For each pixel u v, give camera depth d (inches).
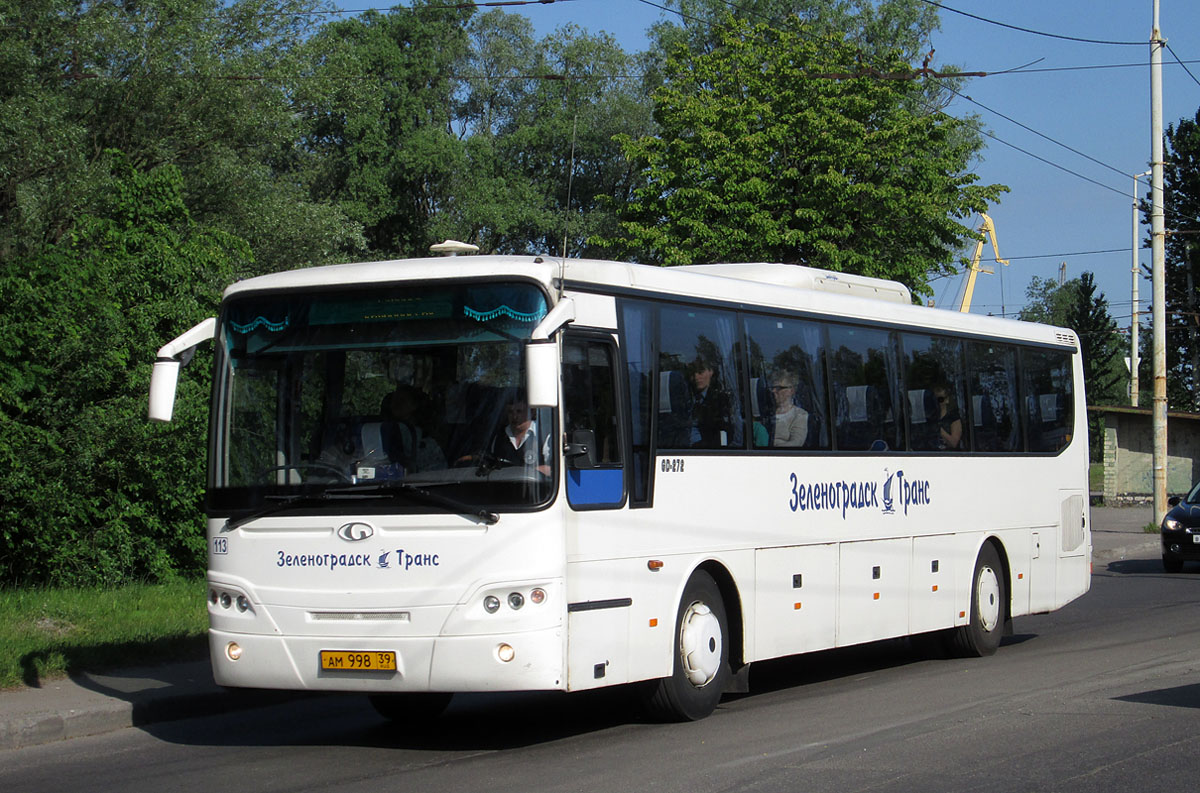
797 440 424.5
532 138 2091.5
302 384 337.4
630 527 347.9
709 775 294.8
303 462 332.8
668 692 365.1
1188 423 1803.6
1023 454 561.6
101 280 653.3
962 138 1862.7
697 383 383.2
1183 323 2679.6
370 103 1923.0
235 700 416.5
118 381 642.8
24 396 623.2
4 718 356.8
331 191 1995.6
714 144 1278.3
